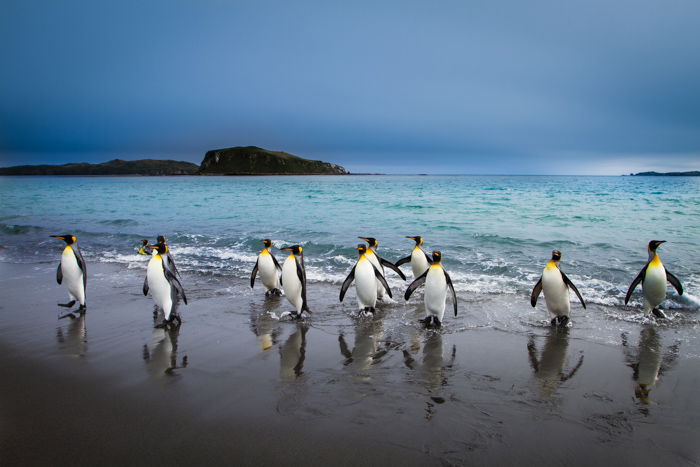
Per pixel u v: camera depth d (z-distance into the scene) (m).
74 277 7.51
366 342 6.26
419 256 9.12
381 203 32.09
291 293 7.34
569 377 5.07
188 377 5.00
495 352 5.86
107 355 5.67
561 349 5.94
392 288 9.48
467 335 6.55
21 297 8.56
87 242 16.00
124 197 43.94
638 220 20.48
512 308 7.87
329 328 6.89
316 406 4.33
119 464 3.36
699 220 20.31
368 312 7.66
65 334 6.48
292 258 7.36
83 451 3.53
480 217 22.19
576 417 4.18
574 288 6.72
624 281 9.67
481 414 4.22
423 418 4.13
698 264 11.03
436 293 6.87
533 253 12.82
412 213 24.55
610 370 5.27
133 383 4.82
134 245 15.30
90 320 7.17
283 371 5.21
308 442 3.70
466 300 8.39
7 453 3.50
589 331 6.66
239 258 12.74
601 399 4.55
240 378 4.99
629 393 4.68
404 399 4.51
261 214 25.20
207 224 20.97
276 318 7.39
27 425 3.94
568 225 18.89
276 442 3.70
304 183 93.94
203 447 3.61
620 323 7.01
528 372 5.22
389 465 3.41
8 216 25.30
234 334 6.58
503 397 4.58
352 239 15.65
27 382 4.85
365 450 3.60
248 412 4.19
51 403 4.36
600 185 72.69
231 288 9.48
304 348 6.01
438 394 4.63
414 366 5.40
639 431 3.95
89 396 4.50
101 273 10.88
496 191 50.06
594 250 13.16
